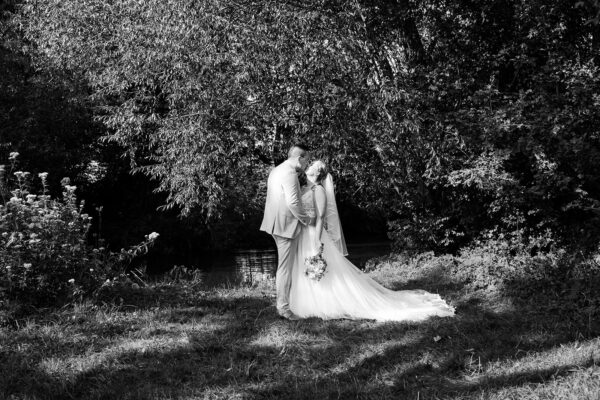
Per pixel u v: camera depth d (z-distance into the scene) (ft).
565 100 28.96
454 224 34.91
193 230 59.52
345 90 32.73
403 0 33.99
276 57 33.06
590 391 13.52
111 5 42.29
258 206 45.03
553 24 32.30
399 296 22.30
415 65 35.09
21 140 46.83
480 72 34.42
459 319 20.24
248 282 29.43
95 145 56.90
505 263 26.76
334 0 33.30
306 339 18.62
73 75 48.26
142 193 63.10
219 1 33.86
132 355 17.29
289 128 37.11
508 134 29.04
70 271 22.04
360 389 14.92
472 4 34.73
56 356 16.99
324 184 21.85
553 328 18.84
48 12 44.78
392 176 34.32
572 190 28.71
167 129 39.47
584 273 22.88
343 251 21.98
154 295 24.06
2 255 20.26
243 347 18.06
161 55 37.19
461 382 15.29
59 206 23.07
